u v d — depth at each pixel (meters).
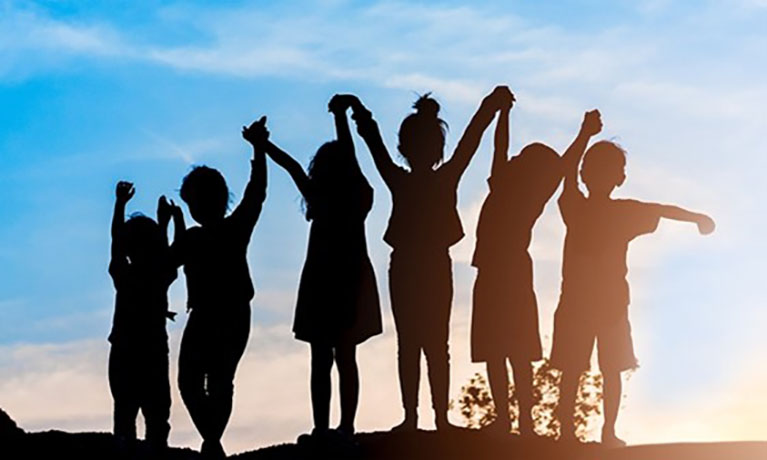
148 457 18.14
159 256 18.92
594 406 21.62
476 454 16.42
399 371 17.19
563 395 17.47
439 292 17.09
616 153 17.52
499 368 17.42
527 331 17.39
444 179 17.27
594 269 17.44
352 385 16.97
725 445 16.42
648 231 17.55
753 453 15.93
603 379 17.58
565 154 17.50
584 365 17.47
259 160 17.02
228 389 16.81
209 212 16.88
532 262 17.55
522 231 17.42
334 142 17.11
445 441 16.69
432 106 17.38
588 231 17.45
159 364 18.98
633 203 17.58
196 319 16.78
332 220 16.94
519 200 17.34
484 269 17.47
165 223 19.06
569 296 17.50
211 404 16.75
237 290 16.78
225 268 16.77
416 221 17.16
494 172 17.48
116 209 19.05
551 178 17.39
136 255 18.94
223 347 16.72
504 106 17.31
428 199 17.20
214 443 16.72
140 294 18.94
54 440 18.39
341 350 16.95
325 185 16.94
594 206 17.53
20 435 18.42
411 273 17.11
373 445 16.66
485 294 17.44
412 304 17.08
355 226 17.00
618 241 17.52
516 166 17.42
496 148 17.45
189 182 16.89
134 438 18.70
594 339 17.56
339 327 16.83
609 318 17.44
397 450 16.52
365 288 17.03
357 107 17.31
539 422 21.78
